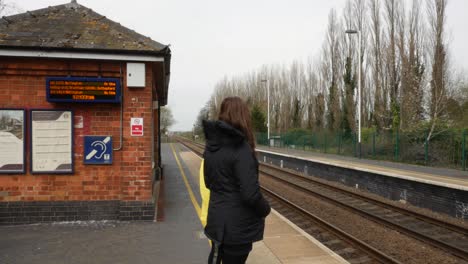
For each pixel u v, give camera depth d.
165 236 6.56
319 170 20.89
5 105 7.34
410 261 6.72
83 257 5.47
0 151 7.33
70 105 7.50
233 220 2.91
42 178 7.45
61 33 7.71
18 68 7.32
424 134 23.03
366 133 31.70
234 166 2.88
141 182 7.66
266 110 63.47
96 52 7.38
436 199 11.68
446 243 7.34
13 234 6.63
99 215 7.59
